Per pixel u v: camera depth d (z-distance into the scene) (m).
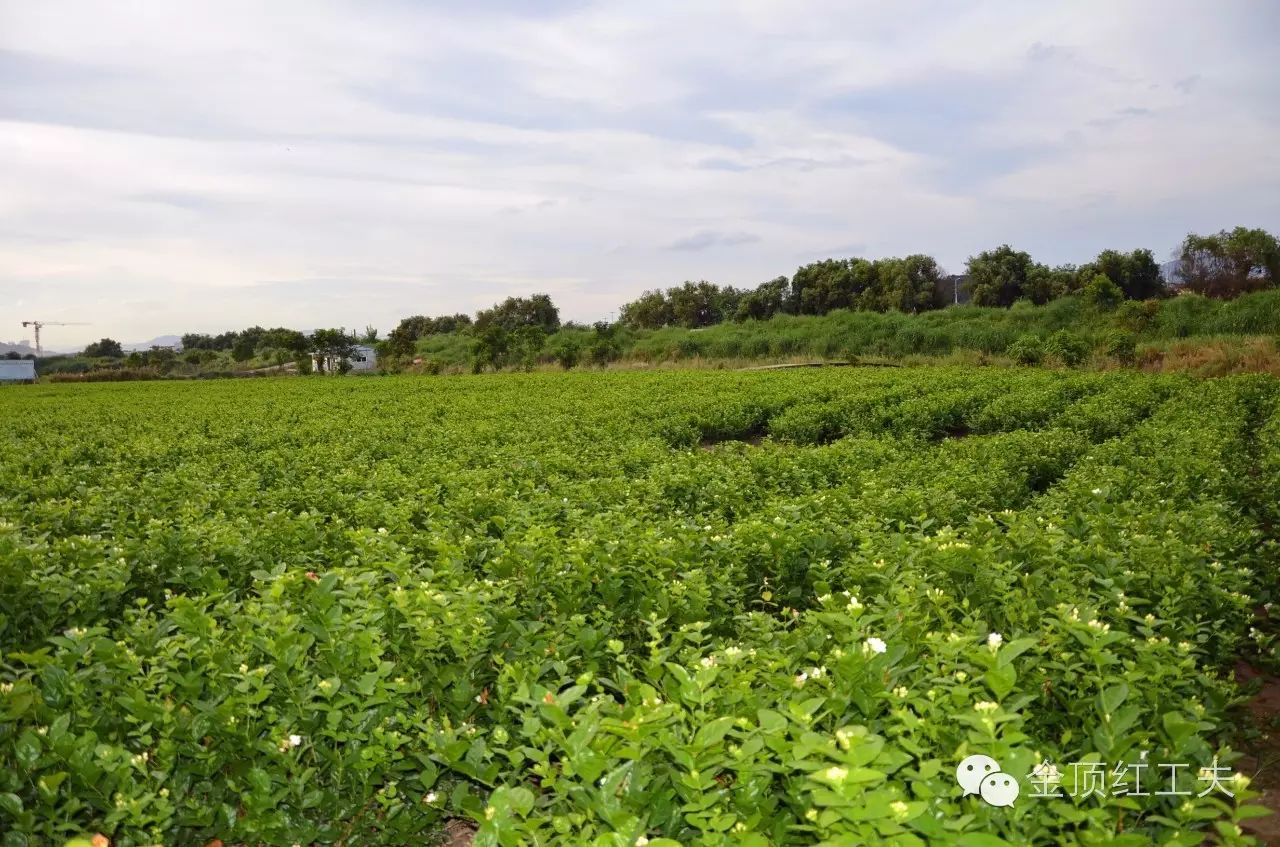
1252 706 6.02
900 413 20.33
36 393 47.38
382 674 4.25
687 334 68.88
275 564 7.34
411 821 4.28
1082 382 26.08
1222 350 33.78
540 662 4.77
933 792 3.06
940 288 74.31
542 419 19.97
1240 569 6.75
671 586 6.00
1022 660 4.50
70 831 3.77
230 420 24.22
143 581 7.00
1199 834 3.02
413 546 7.68
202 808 3.99
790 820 3.34
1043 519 7.69
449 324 115.31
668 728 3.51
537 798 3.84
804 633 5.09
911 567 6.07
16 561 6.20
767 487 11.17
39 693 4.17
